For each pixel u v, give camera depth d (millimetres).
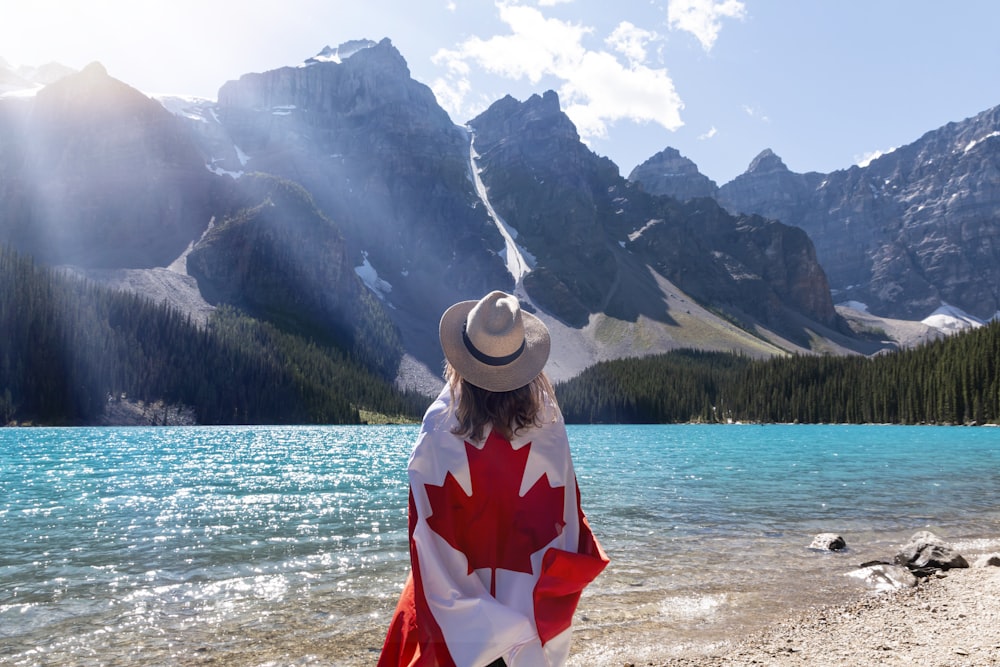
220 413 151500
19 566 12828
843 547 15031
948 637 8914
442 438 2861
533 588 2723
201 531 16828
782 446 66625
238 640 8570
